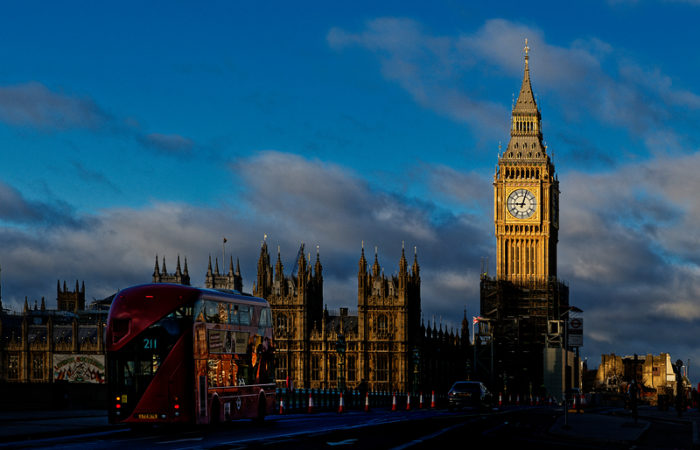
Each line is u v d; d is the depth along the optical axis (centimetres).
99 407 8912
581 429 6756
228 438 5297
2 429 5922
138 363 5819
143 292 5888
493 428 6738
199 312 5975
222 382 6278
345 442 5019
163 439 5228
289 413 9244
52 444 4866
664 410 12406
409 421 7356
